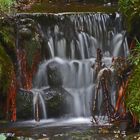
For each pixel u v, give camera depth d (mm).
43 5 8219
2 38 6699
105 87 6613
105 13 7168
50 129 6223
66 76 6957
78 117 6777
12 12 7137
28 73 6816
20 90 6691
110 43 7129
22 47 6824
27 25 6875
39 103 6703
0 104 6559
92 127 6250
